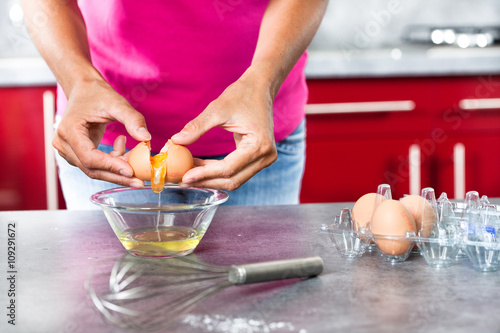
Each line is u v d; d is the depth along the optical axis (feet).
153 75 3.81
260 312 2.16
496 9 8.14
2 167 6.37
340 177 6.77
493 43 7.64
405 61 6.62
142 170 2.90
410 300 2.25
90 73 3.23
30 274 2.52
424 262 2.64
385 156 6.77
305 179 6.74
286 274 2.36
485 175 6.87
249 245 2.86
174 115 3.89
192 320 2.10
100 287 2.38
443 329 2.04
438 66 6.66
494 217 2.63
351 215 2.84
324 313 2.15
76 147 2.97
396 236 2.59
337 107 6.64
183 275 2.45
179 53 3.77
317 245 2.86
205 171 2.90
